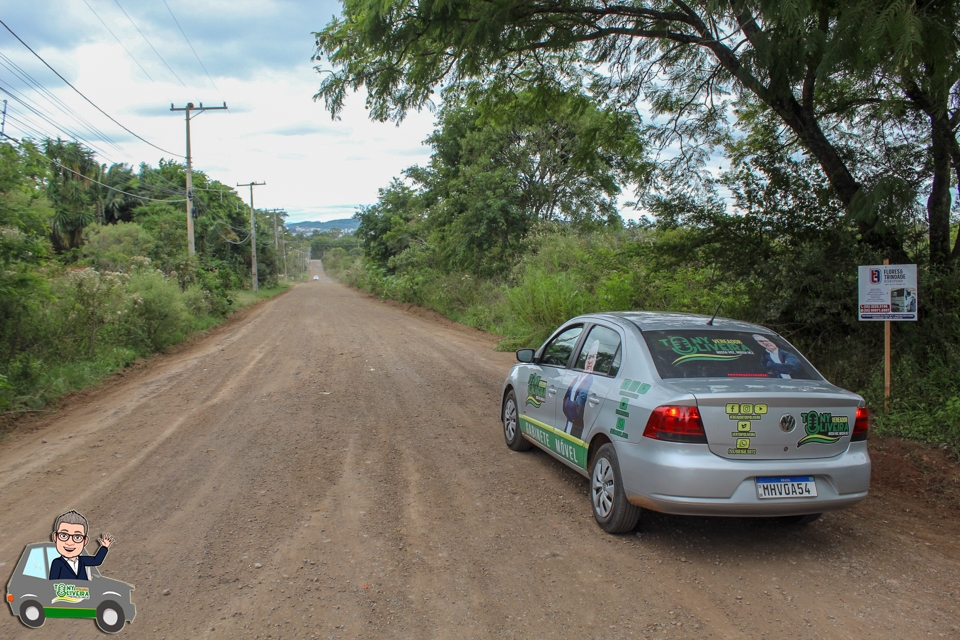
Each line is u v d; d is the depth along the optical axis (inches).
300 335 792.3
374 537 187.6
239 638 135.4
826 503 168.2
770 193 354.0
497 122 468.1
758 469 164.6
